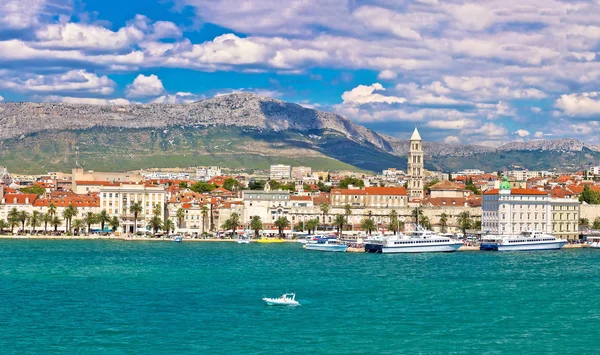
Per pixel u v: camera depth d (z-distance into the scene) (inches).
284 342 6594.5
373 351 6323.8
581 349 6456.7
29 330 6988.2
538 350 6417.3
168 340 6648.6
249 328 7106.3
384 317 7637.8
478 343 6624.0
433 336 6850.4
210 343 6550.2
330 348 6407.5
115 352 6259.8
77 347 6407.5
